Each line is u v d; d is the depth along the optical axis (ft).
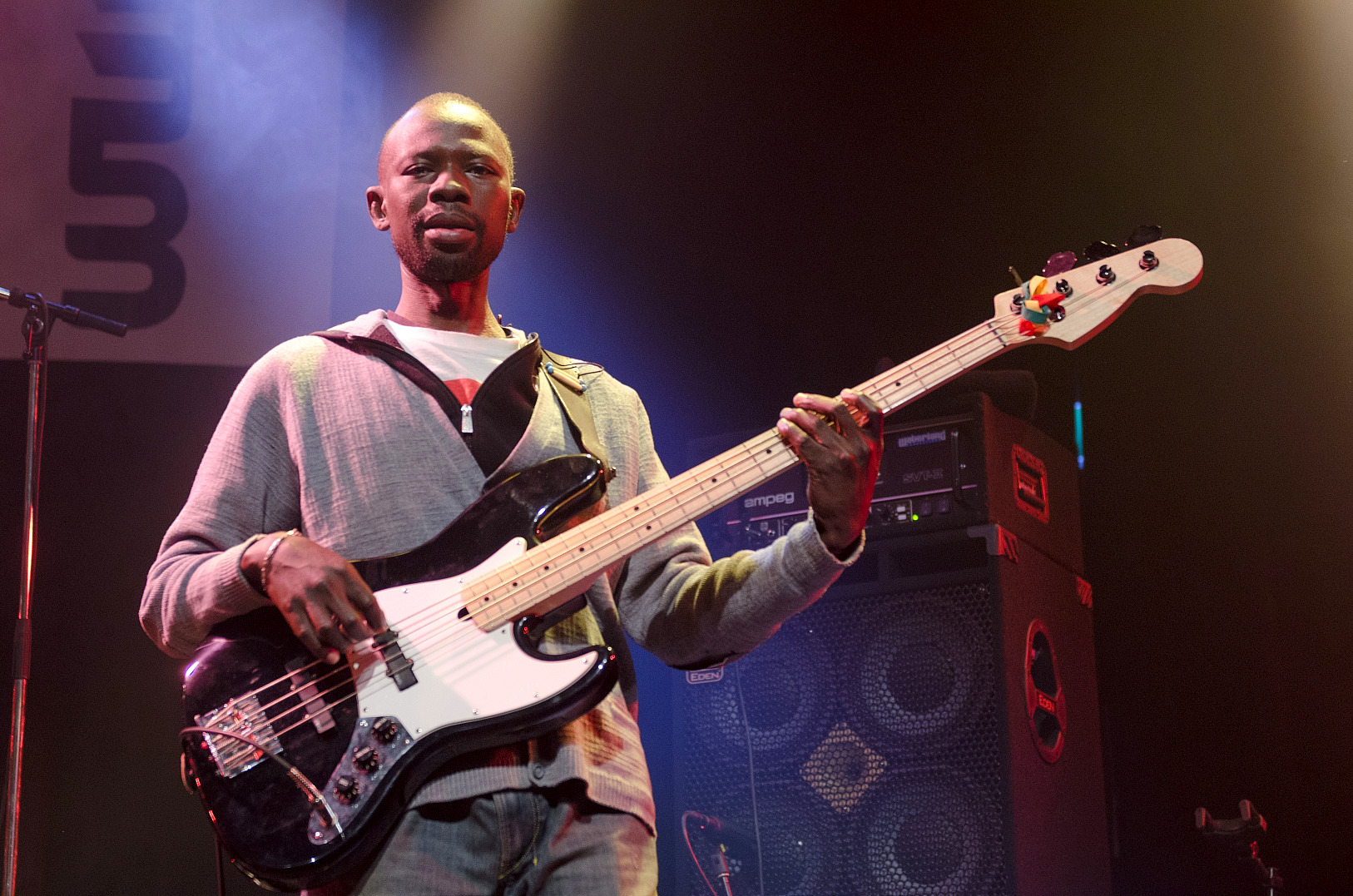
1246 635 12.64
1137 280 6.69
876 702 9.64
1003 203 15.01
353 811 5.11
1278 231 13.47
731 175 16.14
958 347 6.43
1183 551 13.09
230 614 5.48
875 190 15.62
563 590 5.68
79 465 15.23
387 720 5.25
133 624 14.93
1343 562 12.42
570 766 5.37
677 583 6.34
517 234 16.35
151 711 14.73
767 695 10.03
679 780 10.16
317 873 5.08
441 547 5.69
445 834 5.24
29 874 14.07
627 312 16.17
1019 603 9.70
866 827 9.43
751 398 15.70
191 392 15.39
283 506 6.06
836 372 15.46
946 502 9.84
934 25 15.52
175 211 14.80
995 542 9.61
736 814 9.91
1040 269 14.71
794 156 15.94
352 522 5.81
